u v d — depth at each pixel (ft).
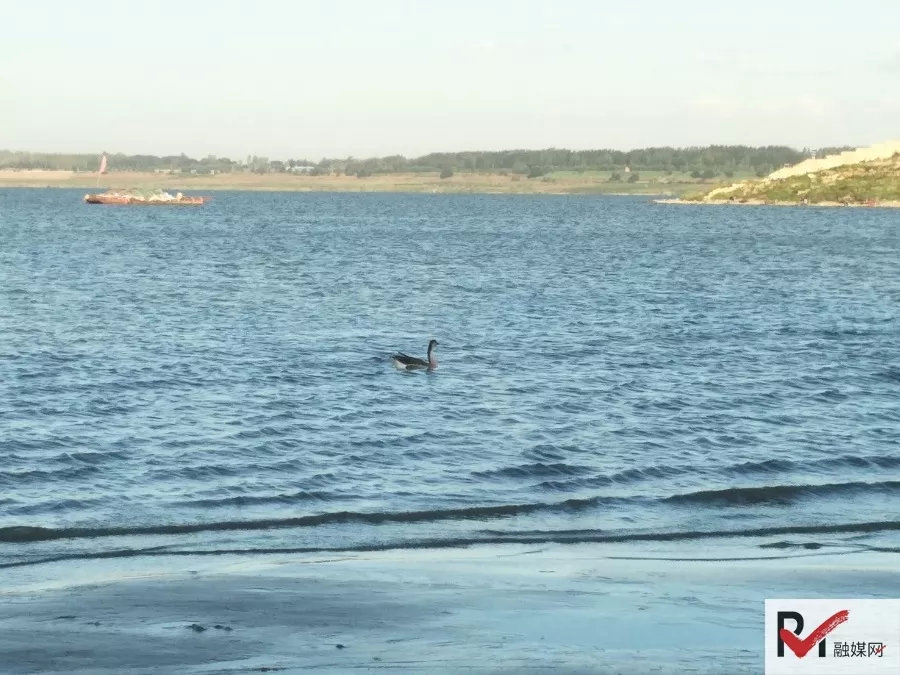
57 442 82.94
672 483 73.97
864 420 95.35
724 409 99.25
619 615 47.03
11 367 114.83
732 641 44.24
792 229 565.94
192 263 278.46
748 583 51.98
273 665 40.68
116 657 41.27
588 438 86.53
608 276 257.34
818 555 57.21
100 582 50.70
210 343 135.33
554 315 173.68
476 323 162.20
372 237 444.96
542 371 119.14
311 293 203.21
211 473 74.95
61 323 151.53
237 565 54.08
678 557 56.65
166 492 70.13
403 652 42.27
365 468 76.84
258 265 274.98
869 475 77.00
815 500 69.77
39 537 59.41
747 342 145.07
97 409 95.35
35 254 303.07
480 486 72.69
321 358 125.49
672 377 116.47
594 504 68.03
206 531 60.95
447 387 108.47
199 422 90.84
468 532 61.52
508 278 246.06
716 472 77.00
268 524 62.44
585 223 635.66
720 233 515.91
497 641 43.68
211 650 42.16
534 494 70.74
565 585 51.29
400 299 195.62
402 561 55.16
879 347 142.00
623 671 40.57
